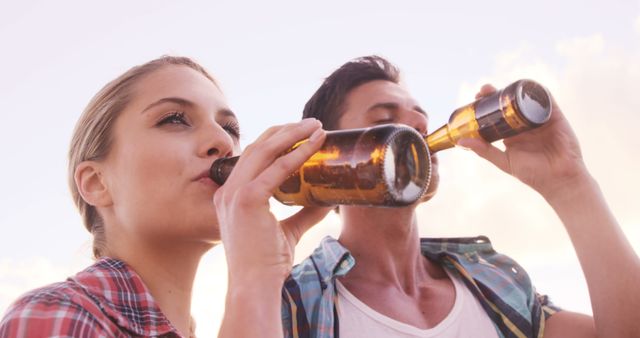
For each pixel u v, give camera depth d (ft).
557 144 5.48
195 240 4.11
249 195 3.24
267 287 3.17
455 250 6.68
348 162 3.14
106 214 4.33
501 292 5.98
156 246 4.09
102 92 4.61
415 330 5.27
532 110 4.42
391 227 5.92
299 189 3.54
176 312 4.22
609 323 5.20
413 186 3.12
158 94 4.22
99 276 3.67
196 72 4.65
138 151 4.07
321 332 5.13
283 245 3.37
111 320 3.46
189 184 3.97
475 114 4.75
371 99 6.46
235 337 3.03
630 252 5.32
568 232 5.51
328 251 5.88
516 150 5.63
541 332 5.93
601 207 5.41
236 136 4.82
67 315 3.13
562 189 5.49
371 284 5.82
